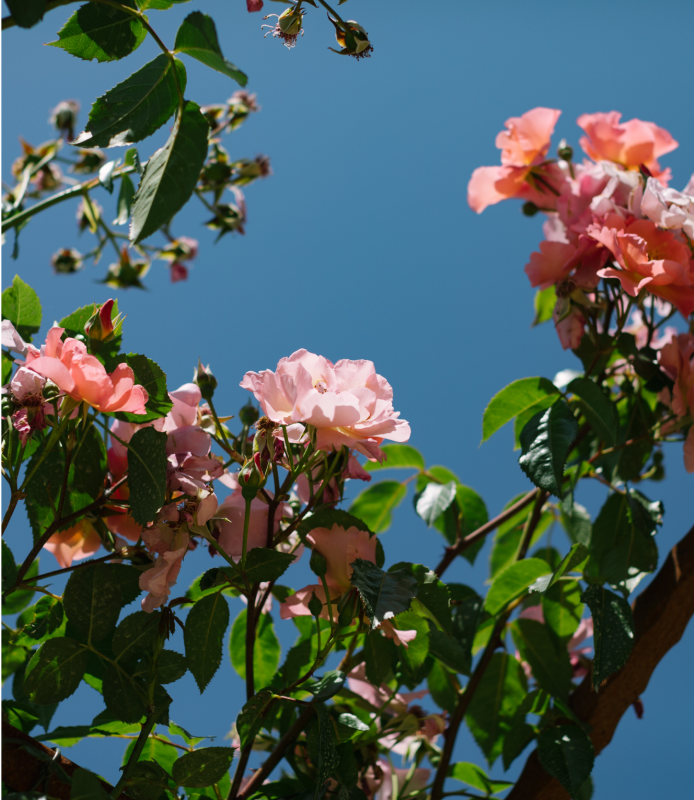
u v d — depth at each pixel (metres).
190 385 0.95
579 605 1.38
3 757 0.73
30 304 1.05
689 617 1.23
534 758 1.25
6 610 1.19
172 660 0.87
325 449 0.89
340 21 0.90
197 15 0.71
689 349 1.23
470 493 1.63
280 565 0.88
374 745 1.23
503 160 1.54
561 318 1.30
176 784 0.84
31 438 0.89
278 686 1.18
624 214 1.25
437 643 1.23
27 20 0.61
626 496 1.32
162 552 0.85
